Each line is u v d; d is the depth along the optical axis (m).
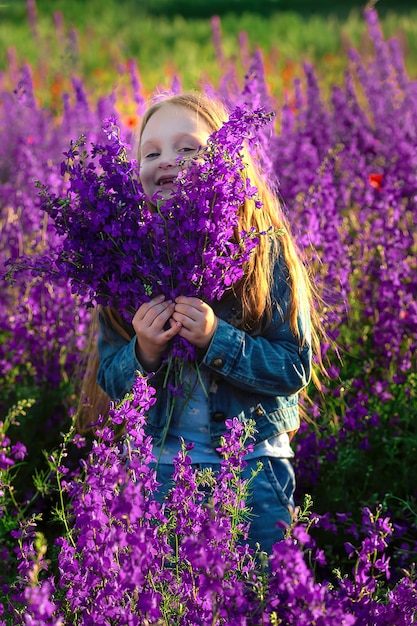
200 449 3.40
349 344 5.43
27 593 2.11
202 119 3.61
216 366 3.28
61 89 12.41
